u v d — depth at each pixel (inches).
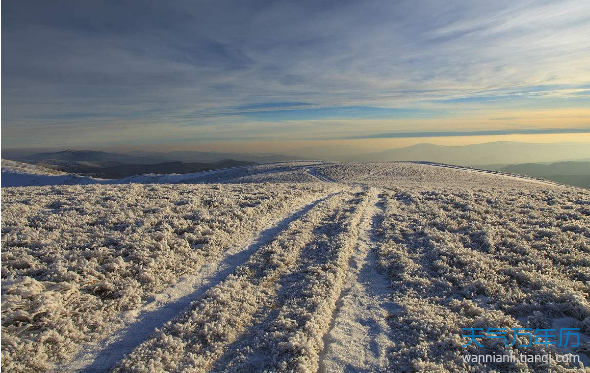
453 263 459.2
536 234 546.6
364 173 2250.2
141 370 246.2
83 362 261.0
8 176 3801.7
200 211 656.4
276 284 411.2
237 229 592.4
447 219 673.6
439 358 268.2
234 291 376.2
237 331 312.8
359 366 265.0
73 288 336.5
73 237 473.4
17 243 434.6
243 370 256.5
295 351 273.6
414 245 545.0
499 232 568.7
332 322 329.7
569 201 802.8
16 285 312.0
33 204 634.8
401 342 292.5
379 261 479.8
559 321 309.9
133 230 522.3
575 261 434.0
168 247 473.1
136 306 343.6
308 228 634.2
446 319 321.7
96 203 672.4
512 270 414.9
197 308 334.6
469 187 1226.6
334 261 462.9
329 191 1106.7
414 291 386.9
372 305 363.3
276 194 903.1
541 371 247.3
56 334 275.6
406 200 932.6
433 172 2282.2
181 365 259.3
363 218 729.6
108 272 387.9
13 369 238.4
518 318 322.0
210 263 461.4
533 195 900.0
